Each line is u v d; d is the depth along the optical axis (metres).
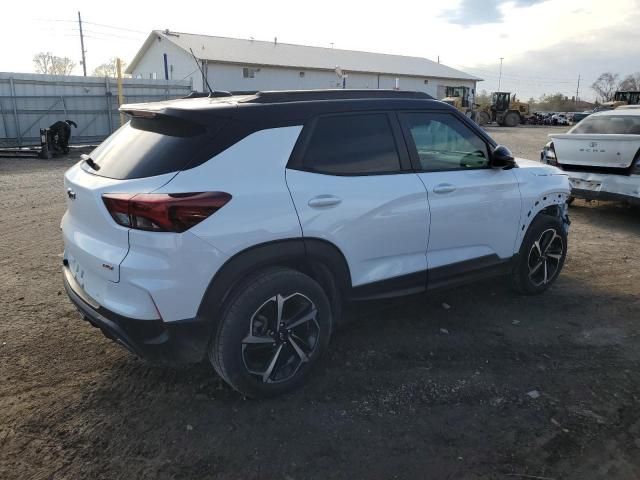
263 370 3.14
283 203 3.07
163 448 2.81
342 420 3.05
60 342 3.91
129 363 3.63
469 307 4.62
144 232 2.77
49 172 13.88
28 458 2.71
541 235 4.73
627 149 7.31
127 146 3.22
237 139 3.03
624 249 6.46
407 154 3.75
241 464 2.70
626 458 2.75
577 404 3.21
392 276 3.68
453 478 2.61
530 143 24.00
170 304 2.81
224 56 40.56
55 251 6.18
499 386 3.40
